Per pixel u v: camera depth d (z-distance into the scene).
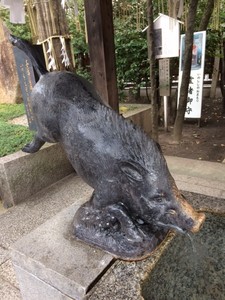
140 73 5.88
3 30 5.62
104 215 1.49
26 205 3.02
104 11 2.88
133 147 1.24
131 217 1.41
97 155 1.28
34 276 1.49
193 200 1.89
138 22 3.59
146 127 5.23
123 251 1.40
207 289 1.39
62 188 3.34
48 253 1.48
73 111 1.32
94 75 3.19
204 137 5.08
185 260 1.51
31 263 1.46
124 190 1.32
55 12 1.77
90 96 1.35
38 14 1.78
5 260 2.22
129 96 7.02
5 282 2.02
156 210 1.27
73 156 1.38
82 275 1.32
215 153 4.32
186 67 3.99
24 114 5.04
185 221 1.24
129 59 5.75
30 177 3.17
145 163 1.22
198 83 5.26
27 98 3.71
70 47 1.92
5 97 6.08
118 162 1.25
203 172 3.46
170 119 5.95
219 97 8.20
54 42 1.80
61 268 1.37
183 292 1.35
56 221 1.76
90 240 1.51
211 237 1.67
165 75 5.14
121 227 1.45
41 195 3.21
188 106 5.45
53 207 2.93
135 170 1.23
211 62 7.93
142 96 7.30
